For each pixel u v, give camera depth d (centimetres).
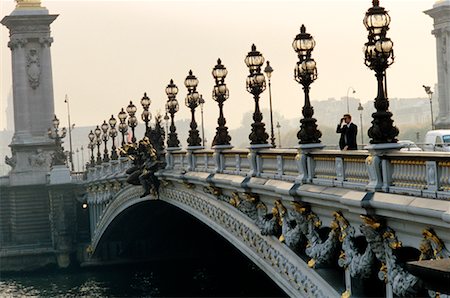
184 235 12350
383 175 3253
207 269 11756
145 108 9156
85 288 13812
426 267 1909
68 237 16638
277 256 4850
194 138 7069
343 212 3738
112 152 13075
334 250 4009
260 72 5184
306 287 4362
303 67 4203
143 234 13662
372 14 3272
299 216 4241
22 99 19450
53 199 17050
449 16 10812
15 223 18212
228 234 5928
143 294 12575
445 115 12319
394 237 3231
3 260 16625
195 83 7088
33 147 18762
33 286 14662
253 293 9350
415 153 3044
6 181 18562
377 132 3281
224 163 5944
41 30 19738
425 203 2881
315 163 4088
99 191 14112
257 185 4866
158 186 8481
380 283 3703
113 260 14925
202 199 6706
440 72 12075
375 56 3269
